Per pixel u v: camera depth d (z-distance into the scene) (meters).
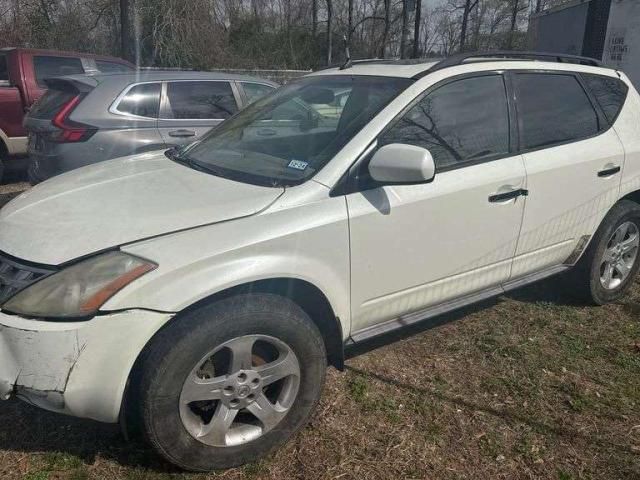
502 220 3.37
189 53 21.36
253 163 3.04
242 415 2.70
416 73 3.17
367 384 3.27
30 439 2.76
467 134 3.26
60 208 2.66
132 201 2.66
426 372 3.41
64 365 2.20
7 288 2.32
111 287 2.24
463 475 2.63
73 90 5.92
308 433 2.86
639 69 12.96
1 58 8.29
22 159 8.18
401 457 2.72
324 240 2.65
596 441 2.88
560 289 4.51
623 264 4.36
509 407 3.12
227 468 2.59
